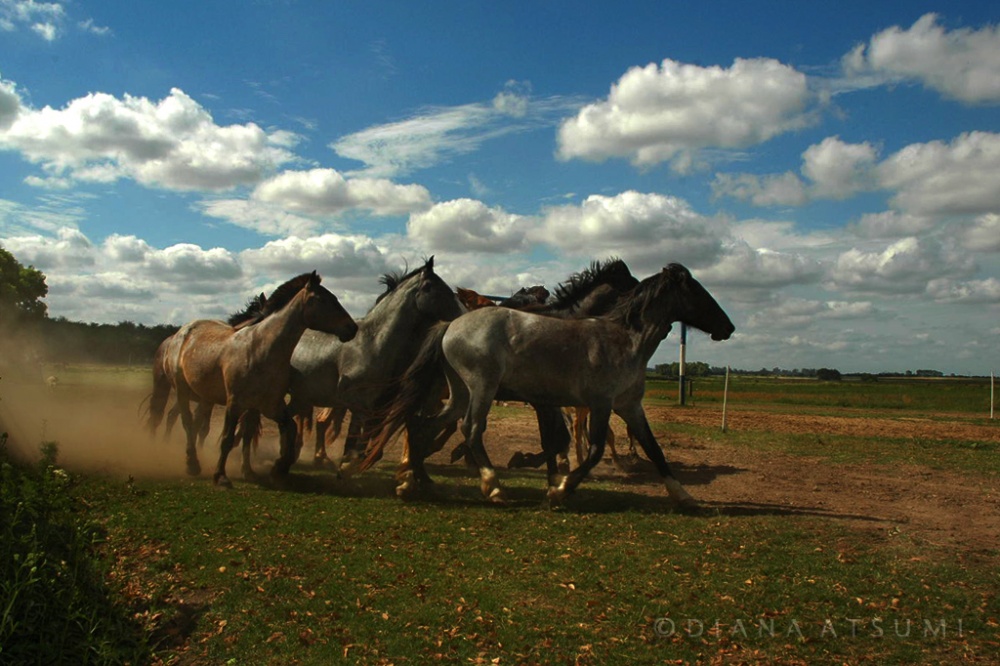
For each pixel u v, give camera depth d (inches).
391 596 221.5
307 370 433.1
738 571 248.7
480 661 181.9
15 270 1673.2
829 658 185.6
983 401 1633.9
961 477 463.5
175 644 193.3
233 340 400.8
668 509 347.3
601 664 181.2
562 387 358.3
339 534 287.0
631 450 520.7
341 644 190.9
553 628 200.1
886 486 428.1
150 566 240.8
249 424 414.0
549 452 394.3
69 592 199.3
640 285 365.1
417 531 295.0
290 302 387.9
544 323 362.3
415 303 411.5
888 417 1061.1
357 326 407.2
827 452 585.3
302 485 404.8
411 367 380.2
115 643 186.7
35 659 175.3
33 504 235.0
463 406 378.6
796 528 307.9
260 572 238.5
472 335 363.9
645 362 367.2
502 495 360.2
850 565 257.3
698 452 584.7
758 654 187.3
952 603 221.9
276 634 195.8
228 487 381.7
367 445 405.4
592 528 305.4
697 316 367.9
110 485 356.5
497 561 256.5
